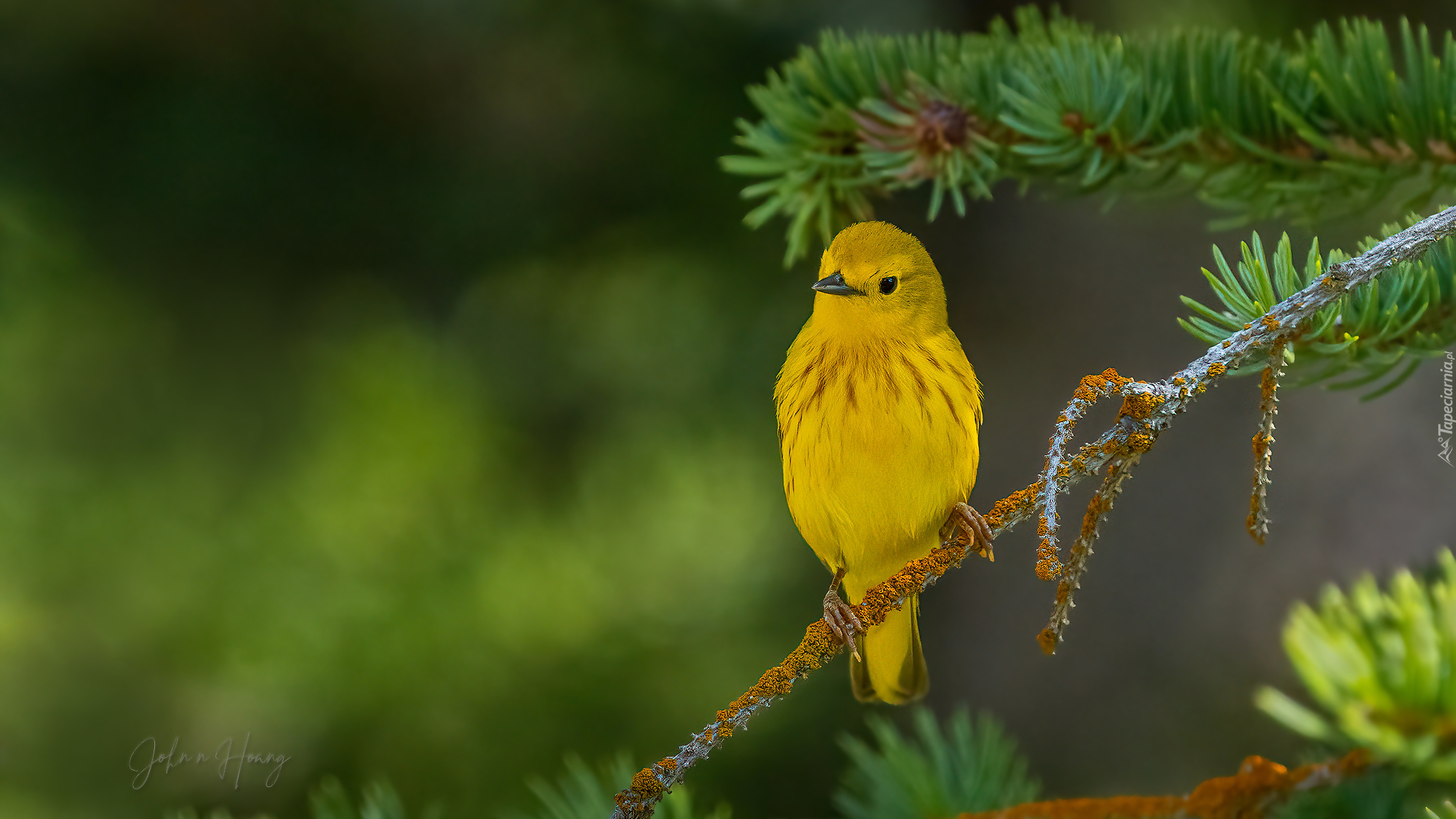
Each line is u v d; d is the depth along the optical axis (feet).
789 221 13.83
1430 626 12.07
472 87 13.83
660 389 13.96
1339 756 12.87
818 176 13.24
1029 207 13.79
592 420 13.97
